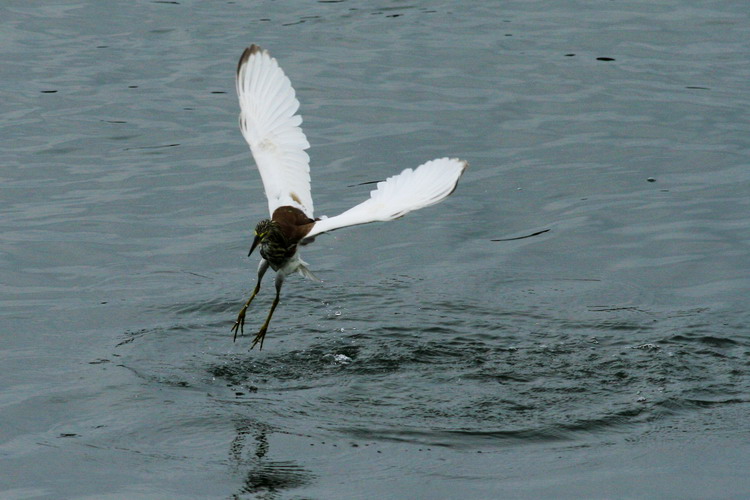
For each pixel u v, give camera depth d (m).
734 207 16.00
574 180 17.16
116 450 9.68
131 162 17.84
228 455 9.58
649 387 11.09
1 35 23.67
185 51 22.95
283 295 13.53
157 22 24.80
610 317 12.89
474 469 9.34
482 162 17.84
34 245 14.81
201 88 21.06
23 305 13.03
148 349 11.94
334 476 9.19
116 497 8.85
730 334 12.34
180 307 13.09
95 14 25.31
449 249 14.98
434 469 9.32
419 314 12.98
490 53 22.88
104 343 12.08
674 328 12.52
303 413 10.50
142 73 21.75
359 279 14.05
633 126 19.25
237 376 11.38
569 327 12.64
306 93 20.69
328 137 18.77
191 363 11.64
